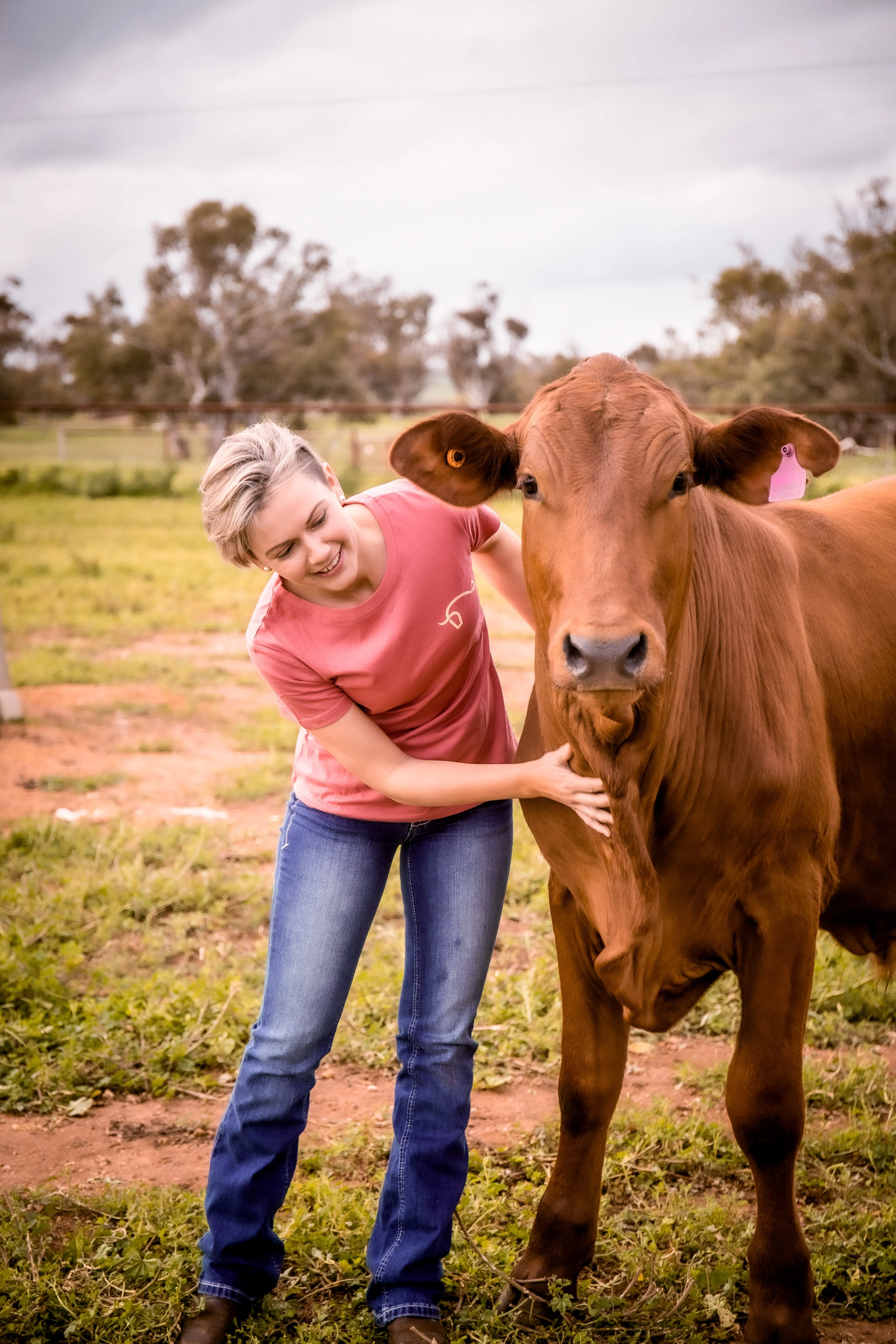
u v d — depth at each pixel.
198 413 45.03
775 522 3.40
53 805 6.60
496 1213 3.10
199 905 5.18
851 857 3.40
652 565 2.38
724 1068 3.85
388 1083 3.88
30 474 27.14
